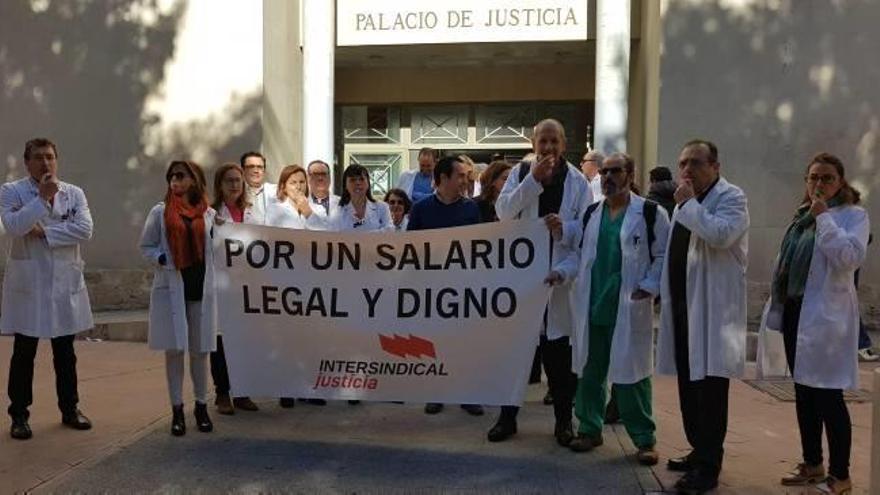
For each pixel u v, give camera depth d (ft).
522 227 17.39
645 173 36.73
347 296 17.94
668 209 21.29
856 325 15.12
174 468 16.52
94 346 30.68
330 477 16.07
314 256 18.06
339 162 46.47
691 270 15.39
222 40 34.86
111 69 35.35
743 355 15.11
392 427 19.75
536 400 22.66
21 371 18.43
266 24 35.29
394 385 17.84
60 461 16.87
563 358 18.15
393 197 25.35
